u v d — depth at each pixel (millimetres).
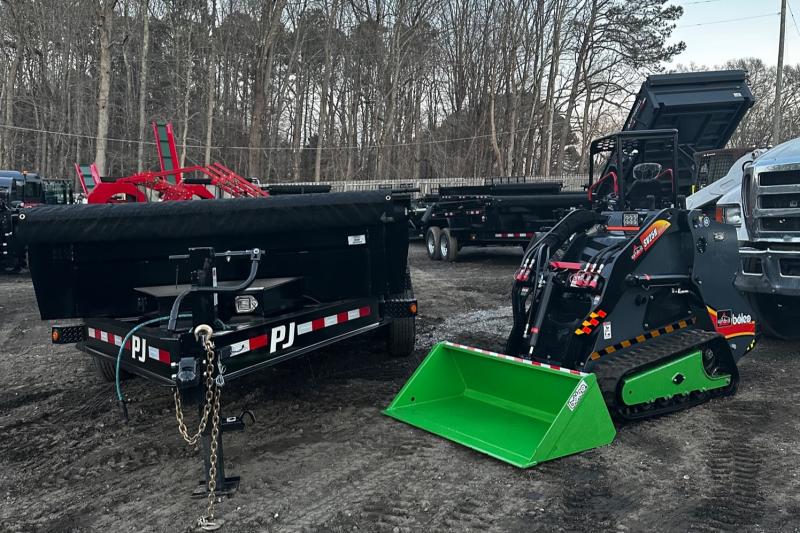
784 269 6312
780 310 7195
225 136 42625
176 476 4258
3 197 15070
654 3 39469
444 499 3797
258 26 35562
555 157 48125
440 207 16344
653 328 5238
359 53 38625
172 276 5148
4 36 38500
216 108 42125
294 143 39969
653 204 6180
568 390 4621
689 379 5020
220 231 4891
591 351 4883
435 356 5379
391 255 5289
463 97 41719
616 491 3832
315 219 4949
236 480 4074
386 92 38000
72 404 5773
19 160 45281
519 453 4293
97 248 4961
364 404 5473
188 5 38281
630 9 39281
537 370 4750
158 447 4742
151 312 5133
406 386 5246
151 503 3898
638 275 5039
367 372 6398
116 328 4758
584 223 5715
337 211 4980
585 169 41469
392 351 6793
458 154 41906
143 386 6230
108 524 3680
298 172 39094
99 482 4227
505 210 14578
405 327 6652
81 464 4512
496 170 37625
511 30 37562
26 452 4758
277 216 4906
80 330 5246
